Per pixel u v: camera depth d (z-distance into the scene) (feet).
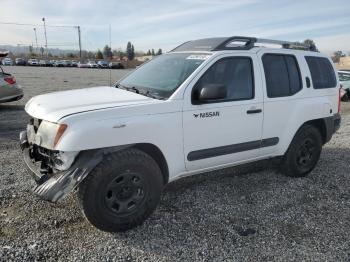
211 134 13.62
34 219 12.36
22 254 10.36
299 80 17.04
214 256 10.76
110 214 11.48
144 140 11.89
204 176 17.21
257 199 14.88
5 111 34.96
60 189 10.52
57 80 85.66
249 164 19.19
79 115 10.85
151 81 14.26
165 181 13.12
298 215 13.60
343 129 30.50
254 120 14.92
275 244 11.51
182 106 12.70
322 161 20.61
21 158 18.98
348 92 53.47
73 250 10.73
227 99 14.10
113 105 11.71
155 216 13.09
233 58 14.43
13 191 14.51
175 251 10.94
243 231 12.26
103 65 219.20
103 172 11.09
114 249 10.90
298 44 17.98
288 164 17.19
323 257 10.85
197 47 15.28
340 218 13.48
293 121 16.52
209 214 13.39
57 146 10.66
